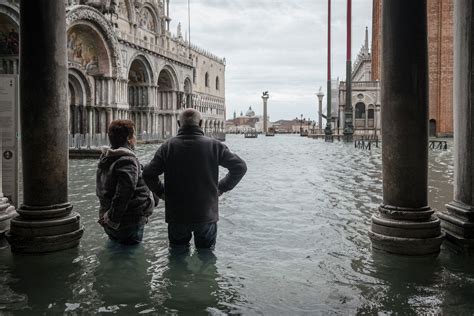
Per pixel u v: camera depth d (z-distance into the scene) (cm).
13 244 599
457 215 621
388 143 614
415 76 592
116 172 597
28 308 426
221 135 7206
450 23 5928
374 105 6631
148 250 618
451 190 1226
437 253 591
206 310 422
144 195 639
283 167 2050
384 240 597
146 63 5697
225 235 710
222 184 619
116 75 4728
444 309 420
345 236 704
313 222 809
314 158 2723
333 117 9731
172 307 429
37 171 614
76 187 1287
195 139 600
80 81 4347
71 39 4169
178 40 8362
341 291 469
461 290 467
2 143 709
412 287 477
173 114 6794
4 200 677
